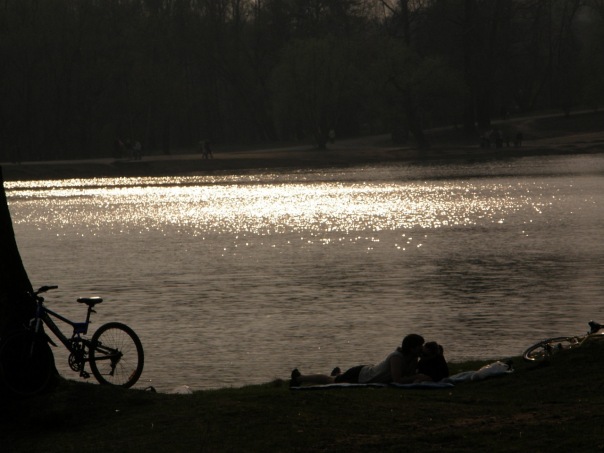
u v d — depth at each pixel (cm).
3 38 17788
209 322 3734
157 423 1803
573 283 4453
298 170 16588
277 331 3525
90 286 4772
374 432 1716
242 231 7469
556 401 1878
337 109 18650
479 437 1653
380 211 8869
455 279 4691
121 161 16975
